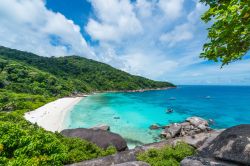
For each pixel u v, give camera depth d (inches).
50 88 4313.5
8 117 1195.3
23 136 454.3
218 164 361.1
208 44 263.9
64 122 1788.9
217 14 223.5
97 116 2097.7
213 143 430.0
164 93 6259.8
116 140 966.4
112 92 6314.0
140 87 7628.0
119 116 2101.4
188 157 407.5
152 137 1311.5
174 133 1280.8
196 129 1300.4
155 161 476.7
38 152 436.8
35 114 2064.5
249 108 2876.5
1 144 424.8
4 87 3595.0
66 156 482.6
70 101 3513.8
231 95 5634.8
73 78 6432.1
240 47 267.7
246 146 362.0
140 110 2564.0
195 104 3341.5
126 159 535.8
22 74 4404.5
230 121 1955.0
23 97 2898.6
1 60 4817.9
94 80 6875.0
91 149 697.6
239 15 203.8
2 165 376.8
